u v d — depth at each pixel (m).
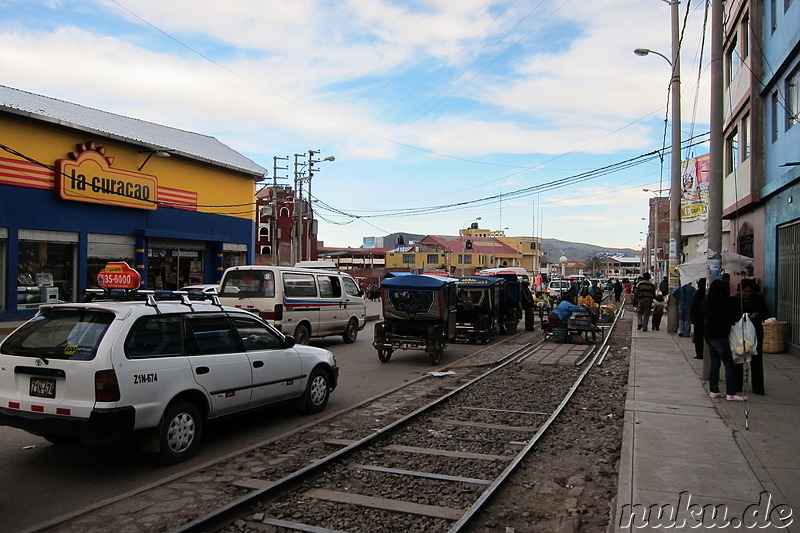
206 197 28.48
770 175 15.39
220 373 6.85
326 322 16.58
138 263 24.36
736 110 18.81
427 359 15.04
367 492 5.60
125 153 23.72
